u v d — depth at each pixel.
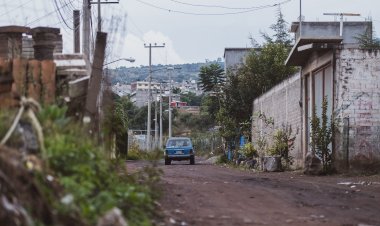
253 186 14.44
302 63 25.52
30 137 6.89
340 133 20.78
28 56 14.54
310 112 24.41
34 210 5.61
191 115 91.69
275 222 8.82
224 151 40.84
